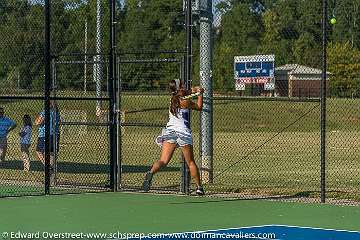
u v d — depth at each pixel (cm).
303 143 9531
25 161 5575
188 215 3547
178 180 5119
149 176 3941
